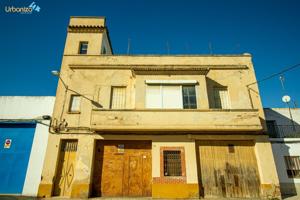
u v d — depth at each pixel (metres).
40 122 12.17
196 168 10.80
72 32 14.55
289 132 15.41
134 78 12.96
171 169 10.90
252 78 13.00
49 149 11.32
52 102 12.78
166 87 12.27
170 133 11.49
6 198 9.89
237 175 10.94
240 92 12.69
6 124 12.29
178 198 10.23
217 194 10.57
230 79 13.02
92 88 12.73
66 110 12.16
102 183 10.97
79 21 15.00
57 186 10.88
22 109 12.59
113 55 13.66
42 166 11.30
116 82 12.94
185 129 10.95
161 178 10.64
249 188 10.70
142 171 11.15
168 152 11.23
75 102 12.59
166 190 10.42
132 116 11.17
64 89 12.67
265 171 10.80
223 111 11.29
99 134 11.58
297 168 12.43
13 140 11.98
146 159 11.34
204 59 13.60
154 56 13.71
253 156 11.32
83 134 11.59
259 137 11.46
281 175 12.19
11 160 11.55
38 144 11.73
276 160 12.57
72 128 11.71
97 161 11.34
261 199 10.14
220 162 11.17
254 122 11.06
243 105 12.37
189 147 11.20
